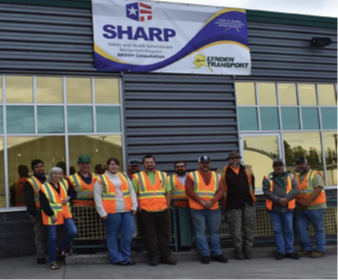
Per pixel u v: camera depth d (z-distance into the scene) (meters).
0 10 8.41
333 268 7.35
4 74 8.40
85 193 7.71
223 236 8.53
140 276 6.70
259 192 9.88
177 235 8.06
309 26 10.77
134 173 8.19
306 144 10.45
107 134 8.92
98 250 7.90
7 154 8.27
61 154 8.59
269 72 10.27
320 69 10.73
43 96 8.61
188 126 9.46
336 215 9.09
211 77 9.80
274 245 8.73
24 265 7.48
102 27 9.02
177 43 9.57
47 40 8.66
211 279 6.57
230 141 9.74
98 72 8.97
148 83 9.31
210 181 7.76
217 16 9.96
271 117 10.24
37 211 7.39
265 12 10.38
